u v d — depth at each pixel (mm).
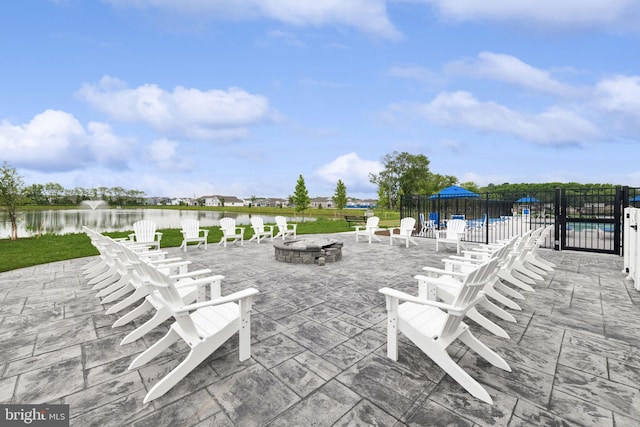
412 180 51750
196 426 1771
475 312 3066
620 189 7352
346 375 2305
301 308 3809
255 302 4047
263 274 5656
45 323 3381
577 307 3814
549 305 3893
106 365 2488
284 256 6820
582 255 7457
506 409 1908
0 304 4023
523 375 2295
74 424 1788
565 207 8102
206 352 2240
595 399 2006
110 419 1835
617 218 7375
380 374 2316
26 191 12453
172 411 1905
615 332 3061
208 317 2529
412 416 1849
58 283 5102
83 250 8773
